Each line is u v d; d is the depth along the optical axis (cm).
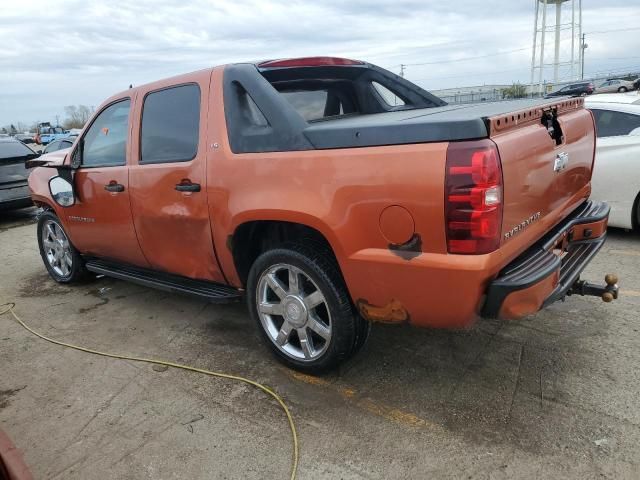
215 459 267
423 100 466
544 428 271
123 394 332
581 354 339
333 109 421
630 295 426
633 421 271
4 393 343
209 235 351
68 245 529
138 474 260
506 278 254
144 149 394
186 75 364
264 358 366
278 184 299
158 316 454
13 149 962
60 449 283
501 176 239
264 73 353
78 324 449
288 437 280
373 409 298
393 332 386
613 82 4169
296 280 319
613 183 565
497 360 340
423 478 244
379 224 262
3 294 543
